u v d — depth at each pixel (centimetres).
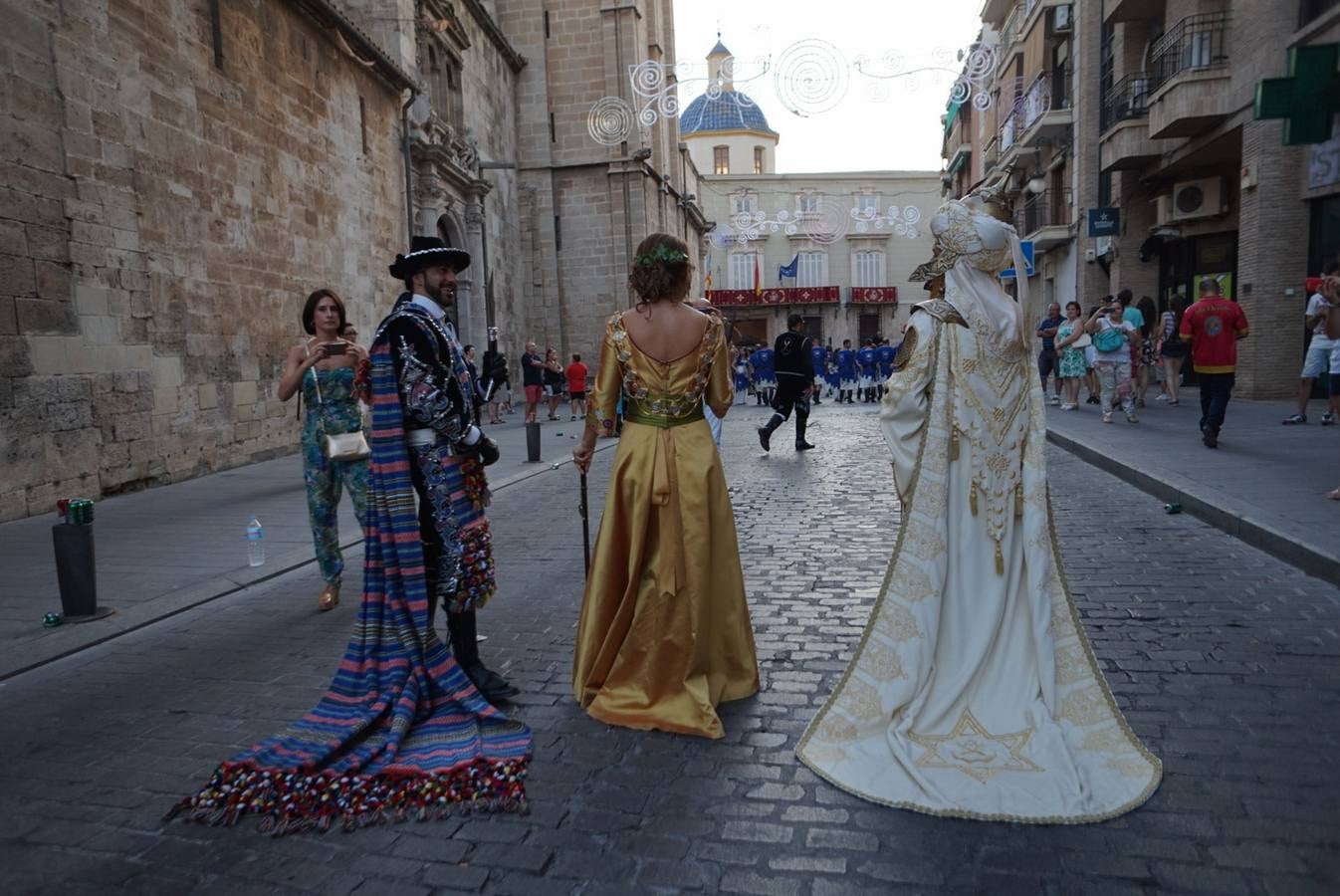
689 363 337
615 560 349
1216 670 368
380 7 1802
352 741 309
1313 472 750
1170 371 1433
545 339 3006
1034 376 309
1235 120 1436
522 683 382
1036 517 300
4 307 806
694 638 333
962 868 235
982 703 300
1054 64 2408
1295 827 250
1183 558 551
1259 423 1123
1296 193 1362
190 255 1088
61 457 864
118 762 318
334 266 1499
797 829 257
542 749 316
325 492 508
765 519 734
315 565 623
